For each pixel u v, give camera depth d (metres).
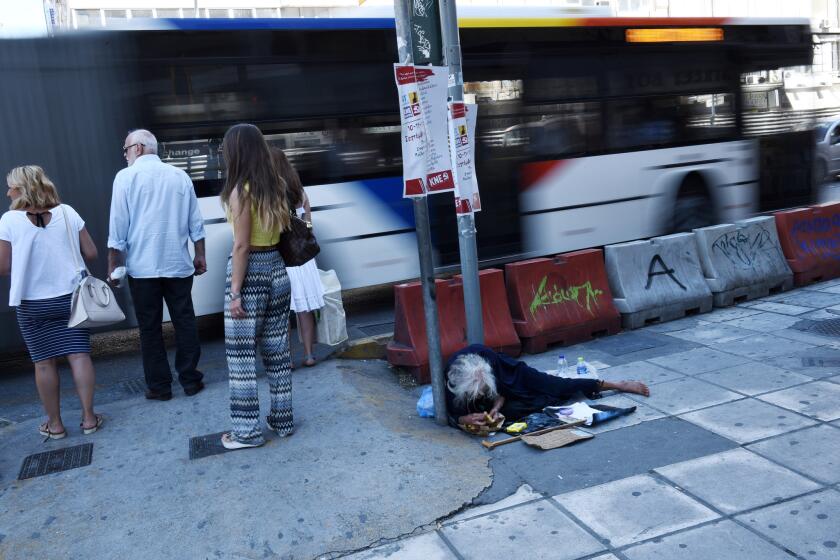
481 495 4.12
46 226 4.98
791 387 5.40
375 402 5.45
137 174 5.51
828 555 3.37
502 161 9.05
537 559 3.51
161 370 5.79
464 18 8.72
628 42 9.74
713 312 7.80
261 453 4.67
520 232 9.22
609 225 9.79
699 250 7.99
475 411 4.99
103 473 4.58
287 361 4.86
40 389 5.11
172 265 5.65
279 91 7.83
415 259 8.70
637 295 7.37
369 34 8.23
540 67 9.20
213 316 9.35
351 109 8.20
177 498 4.20
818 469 4.15
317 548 3.70
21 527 4.02
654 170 10.06
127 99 7.28
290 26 7.84
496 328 6.56
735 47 10.59
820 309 7.54
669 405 5.25
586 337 7.03
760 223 8.39
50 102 7.12
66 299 5.05
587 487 4.15
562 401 5.33
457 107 5.30
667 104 10.10
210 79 7.54
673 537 3.60
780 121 11.14
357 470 4.38
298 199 4.91
